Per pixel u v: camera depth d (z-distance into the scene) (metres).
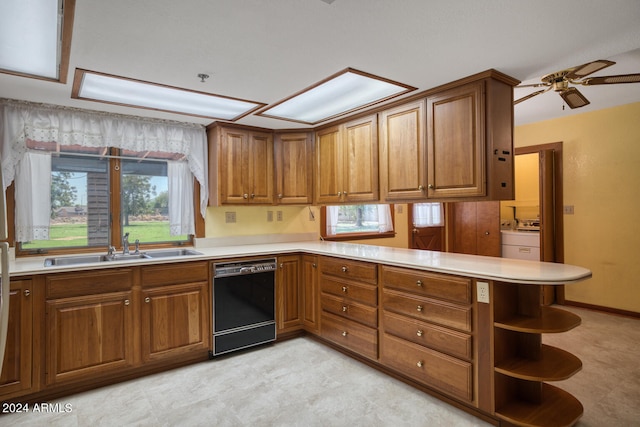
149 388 2.58
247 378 2.71
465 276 2.18
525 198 6.11
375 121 3.17
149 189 3.44
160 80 2.44
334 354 3.15
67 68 2.21
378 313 2.75
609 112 4.12
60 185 3.03
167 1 1.56
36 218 2.87
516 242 5.20
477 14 1.70
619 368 2.78
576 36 1.93
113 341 2.62
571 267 2.20
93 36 1.84
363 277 2.86
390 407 2.29
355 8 1.64
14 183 2.79
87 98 2.74
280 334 3.50
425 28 1.82
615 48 2.08
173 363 2.93
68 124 2.95
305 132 3.84
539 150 4.59
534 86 2.81
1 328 1.14
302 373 2.78
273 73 2.36
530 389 2.15
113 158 3.24
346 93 2.82
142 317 2.74
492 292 2.06
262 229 4.06
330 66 2.27
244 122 3.54
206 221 3.70
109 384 2.65
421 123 2.80
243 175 3.64
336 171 3.57
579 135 4.34
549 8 1.66
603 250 4.20
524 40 1.97
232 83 2.53
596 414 2.18
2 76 2.30
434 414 2.21
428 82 2.57
